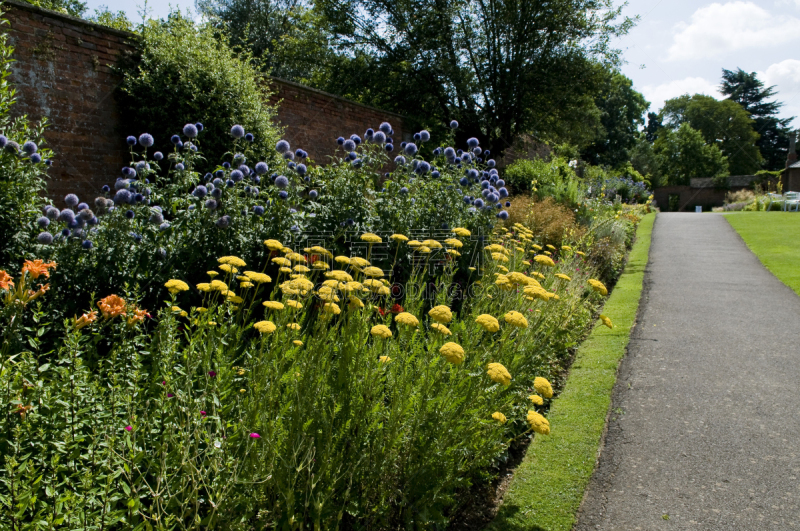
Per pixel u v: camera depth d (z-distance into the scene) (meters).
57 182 6.67
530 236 6.27
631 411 3.71
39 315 2.27
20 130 4.08
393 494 2.21
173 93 7.48
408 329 2.76
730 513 2.58
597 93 19.41
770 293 7.29
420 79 17.42
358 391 2.35
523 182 14.94
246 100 8.12
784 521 2.51
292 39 20.64
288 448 1.97
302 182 4.98
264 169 4.65
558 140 23.62
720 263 9.88
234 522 1.77
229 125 7.75
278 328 2.64
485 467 2.94
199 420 1.85
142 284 3.49
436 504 2.34
